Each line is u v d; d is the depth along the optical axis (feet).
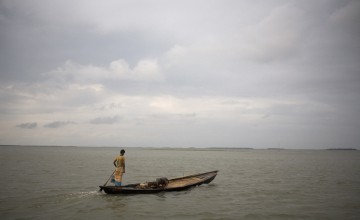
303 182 83.51
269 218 43.50
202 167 148.15
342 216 44.70
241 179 91.20
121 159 61.62
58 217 43.27
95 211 46.60
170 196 59.06
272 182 83.46
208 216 44.19
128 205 50.70
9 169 115.85
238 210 47.96
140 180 88.79
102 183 78.23
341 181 86.43
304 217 44.06
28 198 56.29
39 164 148.87
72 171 112.06
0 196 58.39
